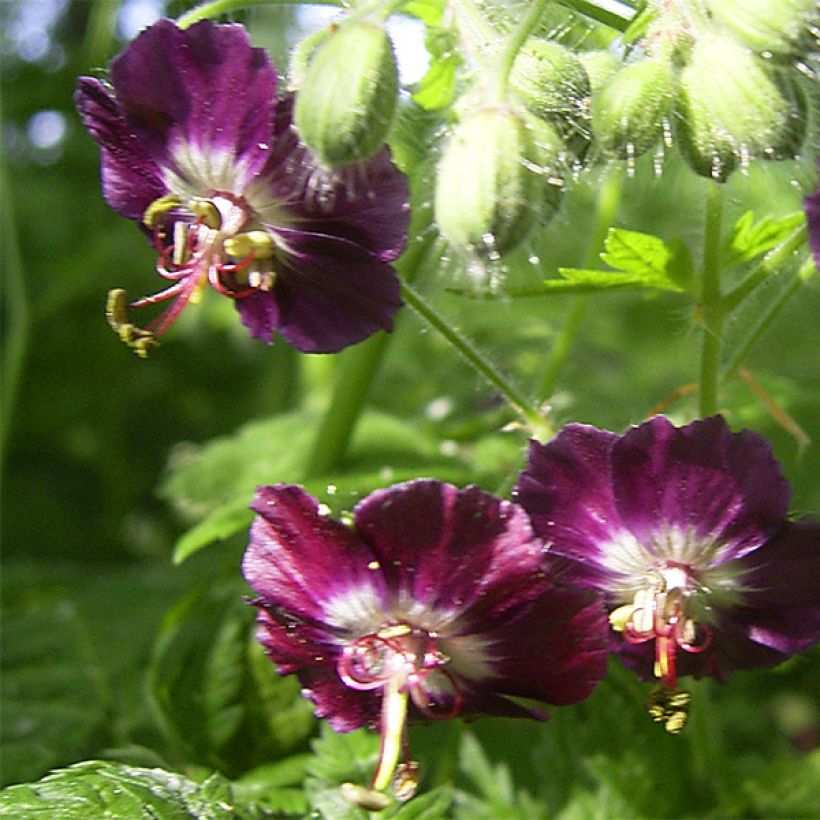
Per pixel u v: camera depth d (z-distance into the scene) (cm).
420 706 12
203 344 31
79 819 13
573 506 12
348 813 14
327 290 13
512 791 17
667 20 12
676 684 13
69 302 30
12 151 30
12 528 29
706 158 12
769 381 19
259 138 12
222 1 13
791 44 12
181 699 16
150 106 13
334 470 18
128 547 29
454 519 12
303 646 13
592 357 23
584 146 13
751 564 12
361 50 11
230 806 13
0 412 24
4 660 18
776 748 20
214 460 20
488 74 12
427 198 14
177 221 13
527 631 12
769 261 13
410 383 23
